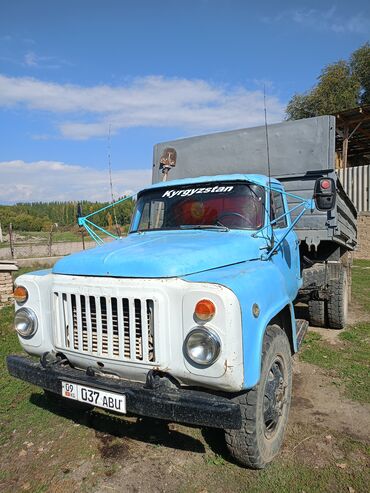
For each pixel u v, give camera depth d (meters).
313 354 5.25
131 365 2.69
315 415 3.73
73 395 2.88
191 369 2.49
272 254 3.82
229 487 2.79
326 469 2.95
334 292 6.11
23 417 3.77
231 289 2.46
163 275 2.61
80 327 2.90
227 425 2.36
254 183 3.95
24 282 3.24
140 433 3.49
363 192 16.77
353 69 26.62
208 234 3.68
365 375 4.59
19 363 3.17
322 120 5.19
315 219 5.28
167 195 4.26
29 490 2.82
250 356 2.50
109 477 2.93
